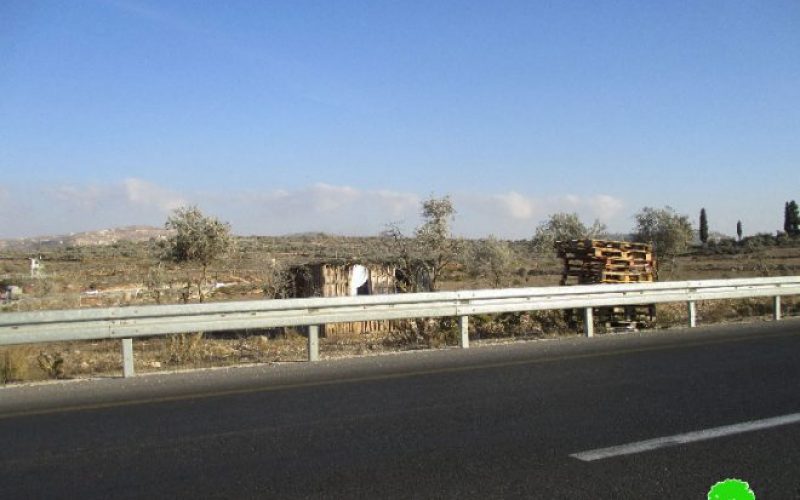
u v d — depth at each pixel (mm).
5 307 18734
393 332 16922
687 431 7023
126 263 51656
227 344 15703
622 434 6938
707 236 101750
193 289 25047
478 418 7617
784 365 10672
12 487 5652
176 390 9391
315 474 5855
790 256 65062
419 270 23031
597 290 15219
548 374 10156
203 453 6477
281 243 70375
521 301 14328
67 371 11812
